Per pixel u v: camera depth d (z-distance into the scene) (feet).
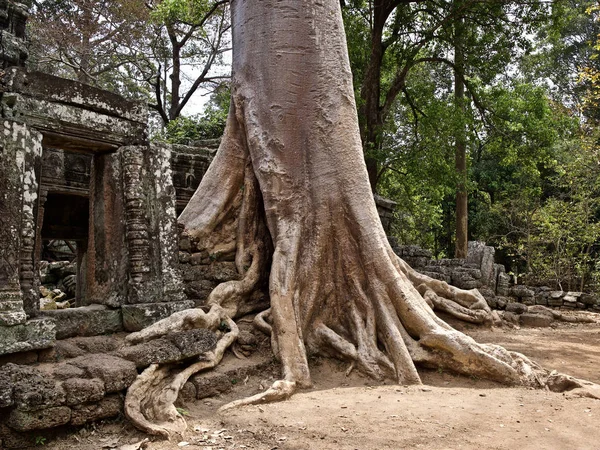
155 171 20.27
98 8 61.16
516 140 52.24
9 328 14.34
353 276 21.63
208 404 16.17
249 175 25.12
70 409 12.80
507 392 17.63
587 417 14.70
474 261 41.57
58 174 29.71
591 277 54.95
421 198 77.15
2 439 12.05
